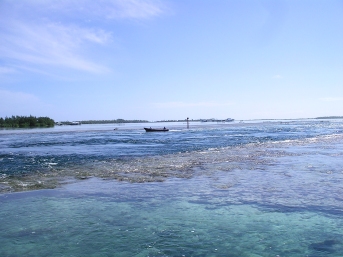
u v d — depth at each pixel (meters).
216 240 6.97
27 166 18.27
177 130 75.62
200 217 8.55
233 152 23.95
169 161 19.55
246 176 14.16
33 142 39.44
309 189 11.43
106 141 39.69
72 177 14.66
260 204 9.69
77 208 9.50
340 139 35.97
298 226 7.79
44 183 13.27
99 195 11.07
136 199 10.48
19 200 10.48
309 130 64.81
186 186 12.35
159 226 7.88
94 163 19.27
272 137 42.38
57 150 28.17
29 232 7.52
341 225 7.83
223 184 12.58
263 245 6.69
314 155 21.19
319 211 8.93
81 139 44.66
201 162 18.84
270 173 14.79
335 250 6.40
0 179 14.27
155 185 12.64
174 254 6.27
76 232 7.50
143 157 21.94
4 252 6.41
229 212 8.97
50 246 6.71
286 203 9.73
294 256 6.14
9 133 69.44
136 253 6.32
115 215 8.79
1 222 8.23
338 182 12.55
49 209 9.41
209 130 72.00
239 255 6.20
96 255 6.25
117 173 15.57
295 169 15.75
